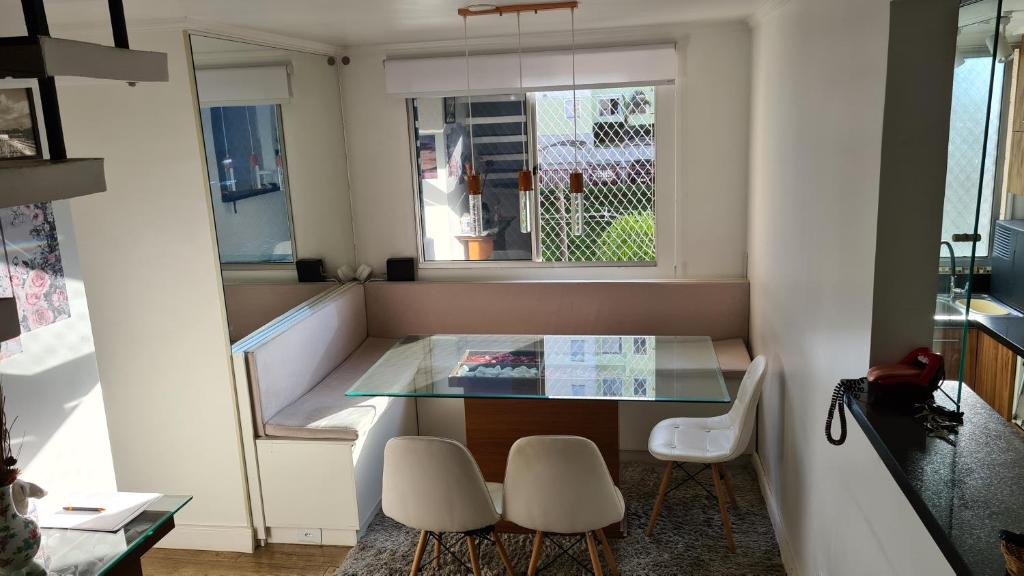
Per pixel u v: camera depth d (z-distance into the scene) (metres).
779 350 3.80
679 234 5.18
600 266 5.31
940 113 2.13
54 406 2.91
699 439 3.94
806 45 3.14
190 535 4.15
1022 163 1.99
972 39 1.95
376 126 5.27
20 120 2.87
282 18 3.74
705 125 5.00
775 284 3.93
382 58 5.15
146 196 3.76
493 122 5.23
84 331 3.04
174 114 3.65
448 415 5.04
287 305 4.54
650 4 3.89
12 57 1.30
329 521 4.05
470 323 5.30
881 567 2.15
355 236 5.46
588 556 3.81
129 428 4.06
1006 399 2.20
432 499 3.17
